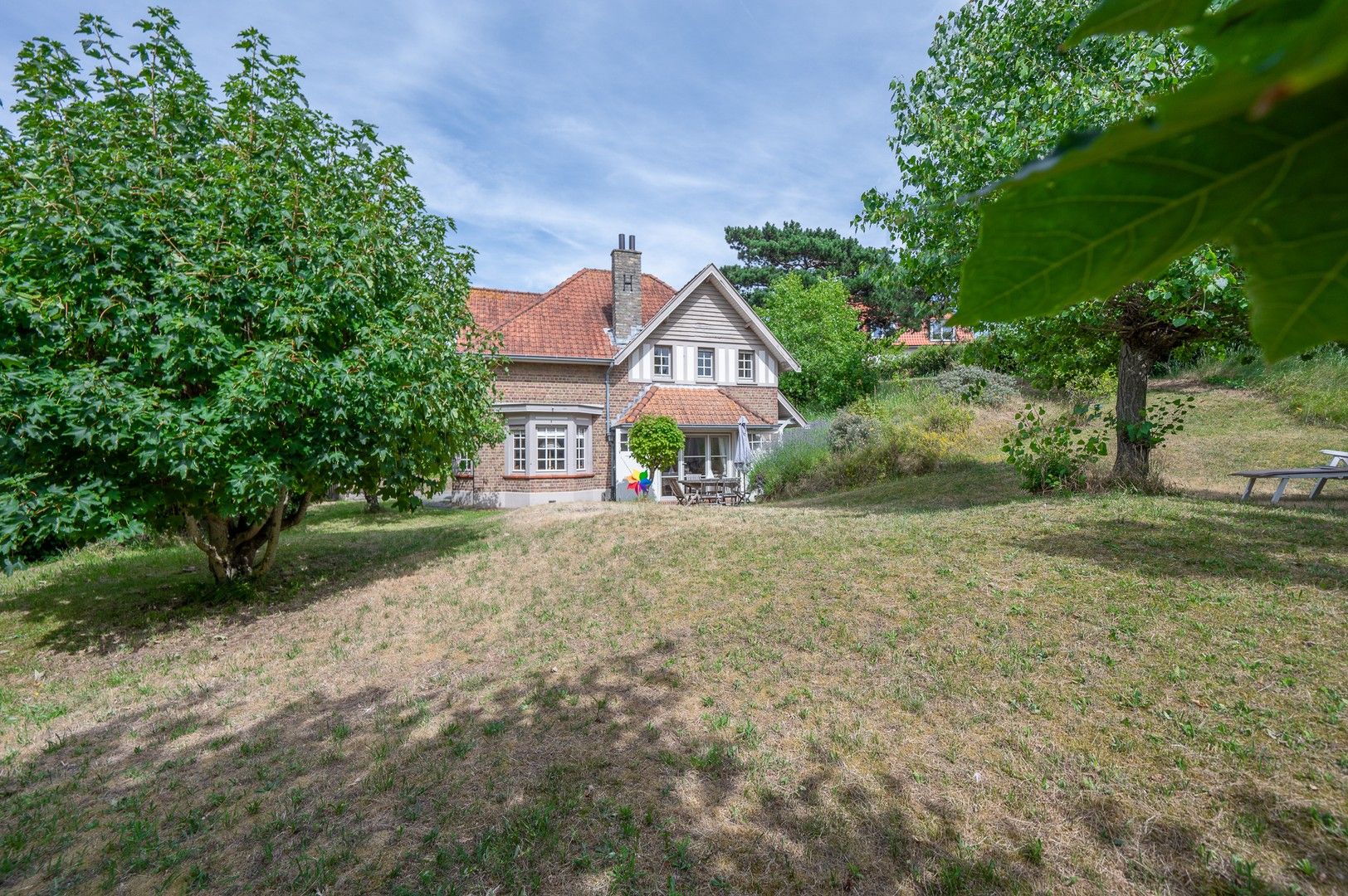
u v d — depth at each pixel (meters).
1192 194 0.27
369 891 2.94
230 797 3.70
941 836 2.99
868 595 5.75
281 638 6.39
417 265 8.48
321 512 16.33
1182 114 0.21
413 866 3.06
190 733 4.56
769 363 20.39
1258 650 4.05
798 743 3.78
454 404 8.12
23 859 3.30
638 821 3.26
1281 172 0.25
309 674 5.46
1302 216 0.28
